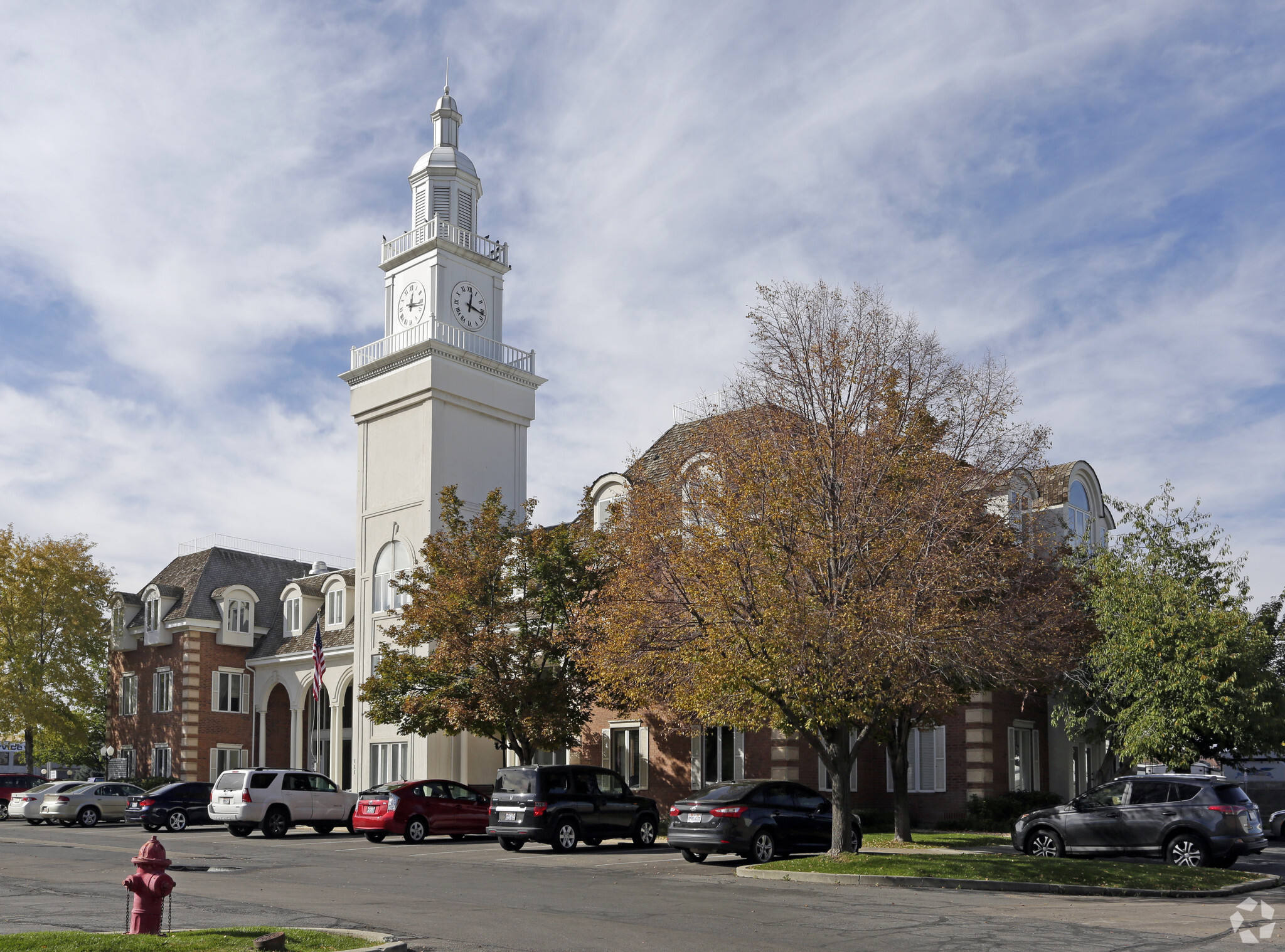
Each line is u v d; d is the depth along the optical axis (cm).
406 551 4312
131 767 5591
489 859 2391
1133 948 1232
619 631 2327
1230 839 2091
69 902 1515
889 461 2209
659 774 3491
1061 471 3616
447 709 3130
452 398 4369
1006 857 2030
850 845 2142
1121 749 2936
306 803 3219
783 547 2036
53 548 5428
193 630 5391
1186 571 2877
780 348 2377
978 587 2252
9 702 5159
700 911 1491
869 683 2028
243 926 1325
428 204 4619
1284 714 2781
